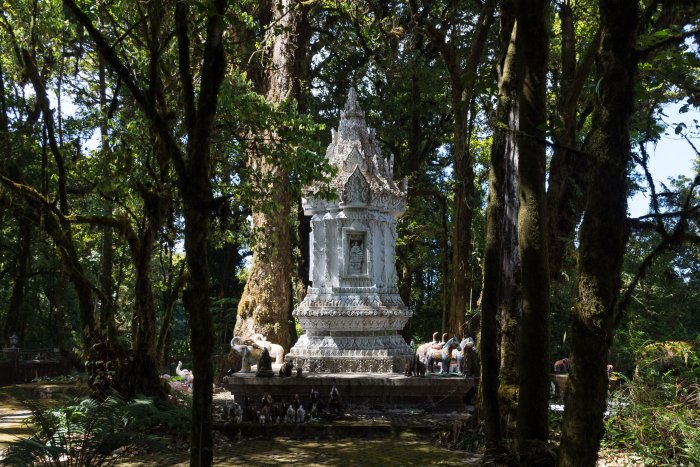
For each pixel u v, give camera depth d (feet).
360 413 54.39
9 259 108.06
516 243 41.63
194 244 24.81
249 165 80.59
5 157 54.54
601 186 21.77
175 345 124.67
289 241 82.74
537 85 31.81
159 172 52.75
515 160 40.01
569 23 68.23
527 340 30.83
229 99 49.01
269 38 65.98
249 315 81.82
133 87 28.25
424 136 101.50
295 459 40.14
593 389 21.65
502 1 41.09
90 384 48.70
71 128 62.90
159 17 33.71
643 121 48.49
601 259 21.70
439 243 119.14
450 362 61.11
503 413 40.29
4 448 37.52
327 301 63.31
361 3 85.81
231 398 67.36
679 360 39.70
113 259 107.04
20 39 54.60
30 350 99.09
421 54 88.69
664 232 21.88
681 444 33.01
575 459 21.65
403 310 64.75
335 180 64.85
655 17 39.78
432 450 42.42
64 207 50.98
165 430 45.83
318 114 92.63
